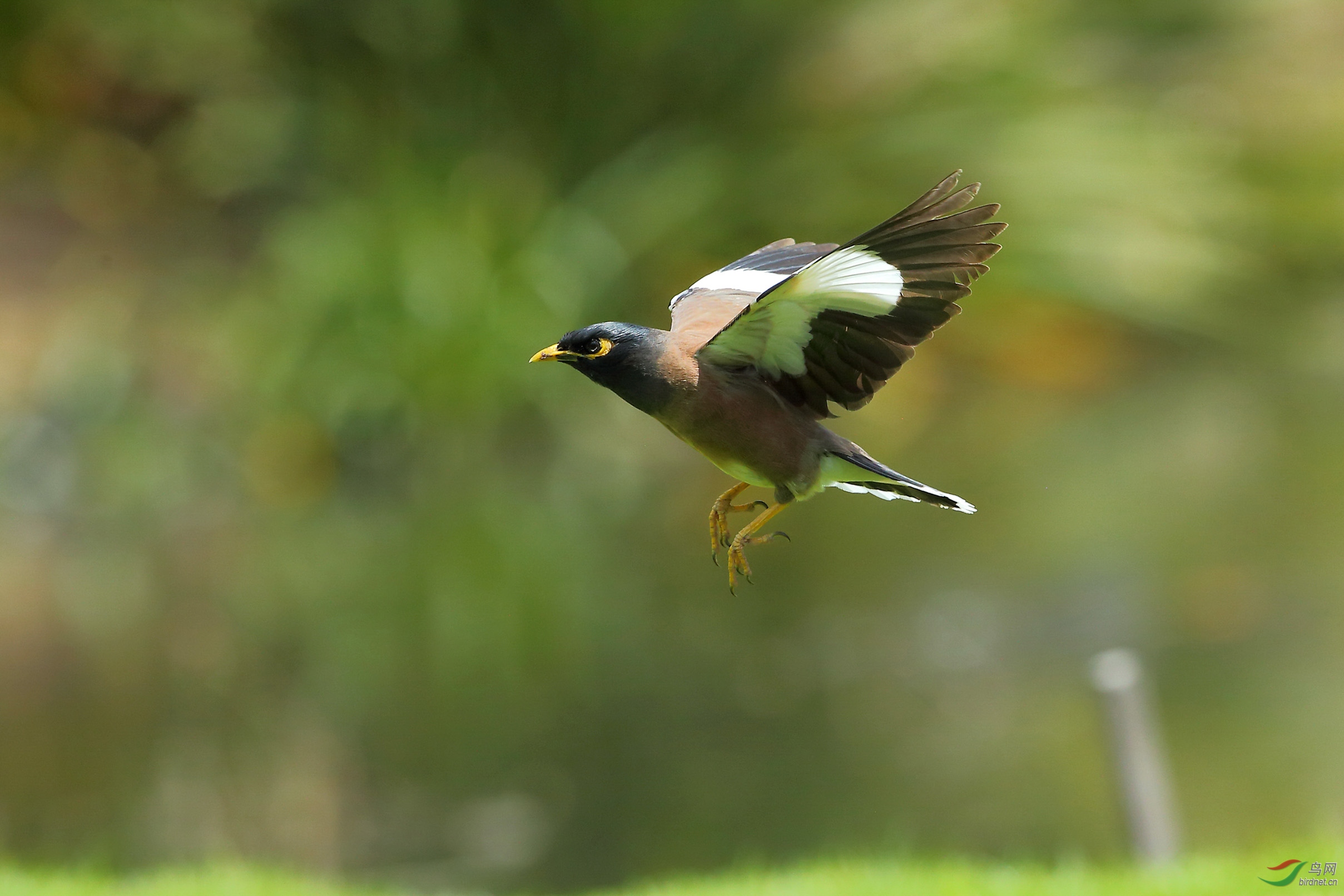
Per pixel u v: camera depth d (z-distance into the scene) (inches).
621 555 557.6
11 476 634.2
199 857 334.3
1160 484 576.4
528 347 696.4
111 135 871.7
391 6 751.1
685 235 756.0
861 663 430.6
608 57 764.0
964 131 770.2
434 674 451.8
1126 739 295.1
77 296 744.3
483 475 667.4
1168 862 285.7
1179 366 762.2
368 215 720.3
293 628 498.0
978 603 467.2
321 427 677.9
